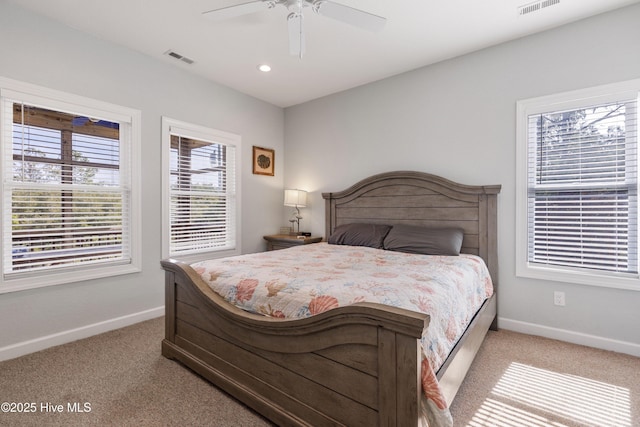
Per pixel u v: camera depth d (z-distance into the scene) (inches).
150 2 87.7
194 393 71.6
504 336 104.0
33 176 94.3
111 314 110.0
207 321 76.7
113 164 111.7
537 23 98.3
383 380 46.6
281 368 60.6
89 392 71.7
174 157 130.0
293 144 175.3
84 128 105.0
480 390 72.9
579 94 96.6
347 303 55.6
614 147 93.3
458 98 120.0
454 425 60.9
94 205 107.2
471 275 86.6
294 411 58.3
